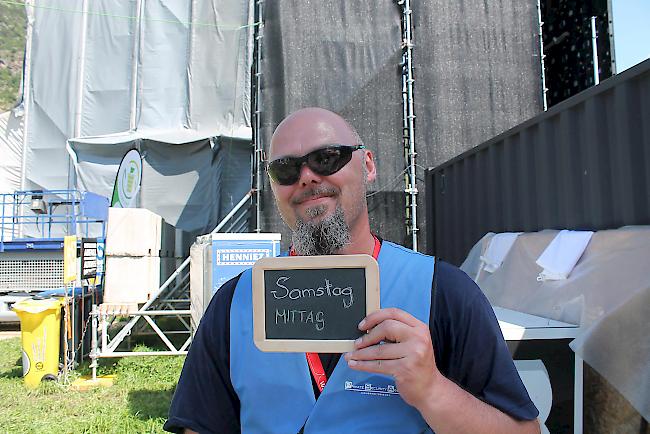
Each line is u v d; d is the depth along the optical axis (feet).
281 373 4.15
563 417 7.45
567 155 10.76
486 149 15.07
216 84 39.96
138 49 40.86
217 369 4.51
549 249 9.93
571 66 23.62
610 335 7.39
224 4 40.40
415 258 4.47
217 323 4.60
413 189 22.52
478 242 14.61
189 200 36.94
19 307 16.89
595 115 9.80
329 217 4.49
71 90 41.14
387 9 23.76
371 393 3.97
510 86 23.56
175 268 27.07
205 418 4.44
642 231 7.95
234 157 37.50
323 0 23.40
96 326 17.71
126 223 19.10
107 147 38.50
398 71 23.43
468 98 23.26
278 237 15.72
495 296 11.95
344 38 23.31
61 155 40.96
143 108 40.32
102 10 41.57
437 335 4.04
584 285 8.69
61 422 13.30
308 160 4.52
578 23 23.12
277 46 22.82
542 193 11.81
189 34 40.57
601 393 7.37
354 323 3.65
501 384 3.92
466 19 23.75
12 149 42.75
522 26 23.98
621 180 9.07
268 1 23.07
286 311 3.79
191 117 39.83
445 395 3.48
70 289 20.24
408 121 23.00
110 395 15.74
